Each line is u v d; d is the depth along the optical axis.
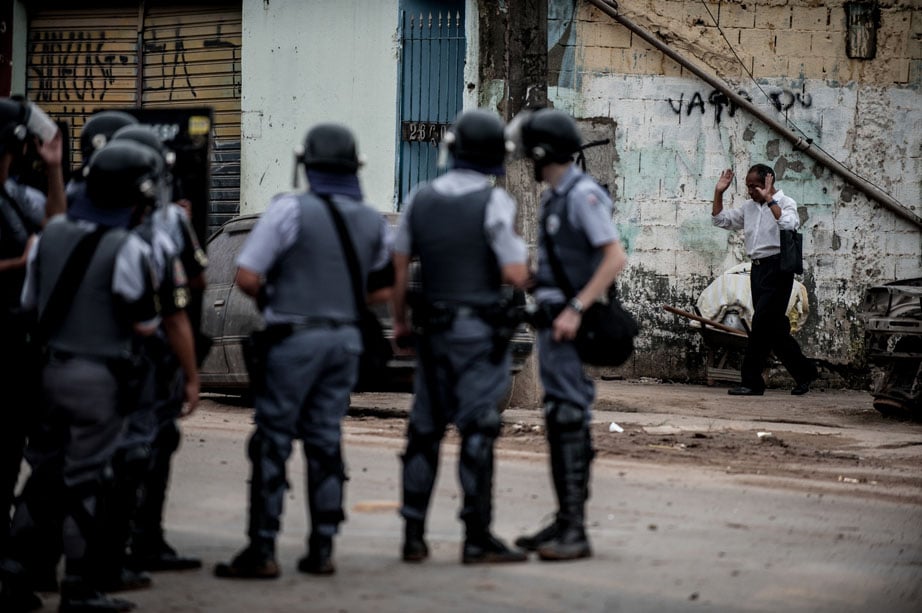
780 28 38.56
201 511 15.39
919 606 11.78
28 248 12.16
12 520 11.70
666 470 19.56
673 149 38.44
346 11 39.12
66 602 10.91
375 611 10.98
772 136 38.53
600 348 12.95
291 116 39.69
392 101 38.81
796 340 37.88
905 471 20.94
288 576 12.26
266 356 12.16
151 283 10.91
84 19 41.94
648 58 38.41
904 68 38.69
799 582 12.53
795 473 20.11
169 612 10.90
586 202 12.96
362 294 12.44
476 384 12.64
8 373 11.98
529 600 11.43
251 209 40.16
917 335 28.33
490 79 37.81
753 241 33.34
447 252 12.68
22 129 12.30
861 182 38.50
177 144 13.72
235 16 40.41
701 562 13.22
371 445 20.97
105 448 11.02
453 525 14.89
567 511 13.14
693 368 38.19
